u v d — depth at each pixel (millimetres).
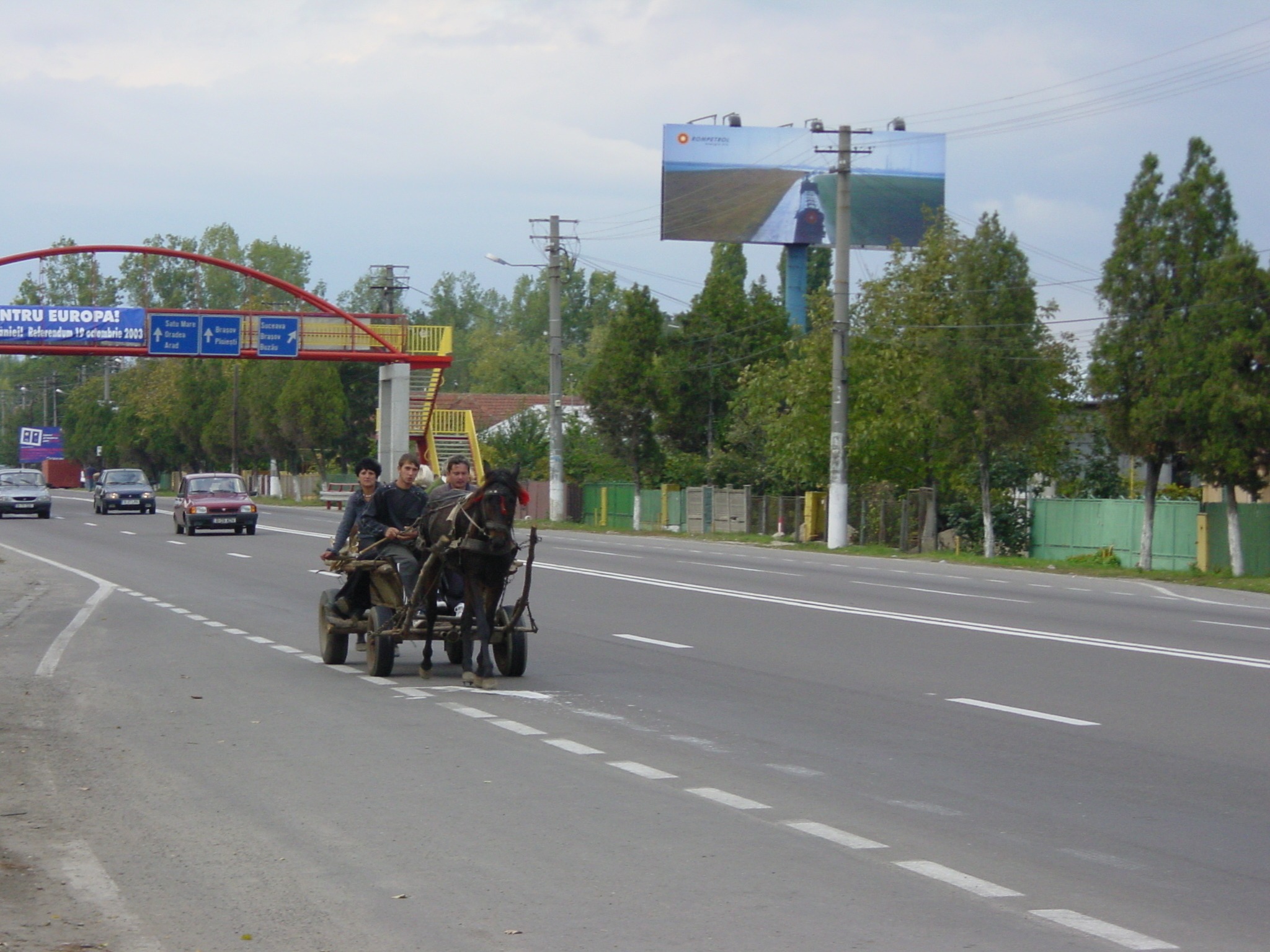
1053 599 22938
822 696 12086
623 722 10742
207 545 37250
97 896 6215
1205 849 7016
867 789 8359
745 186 60719
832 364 42125
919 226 61594
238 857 6840
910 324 42625
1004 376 34781
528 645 15867
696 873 6531
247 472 103375
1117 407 31109
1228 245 29141
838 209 39625
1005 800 8094
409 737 10109
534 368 125375
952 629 17594
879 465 42750
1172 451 30766
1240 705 11617
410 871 6570
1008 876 6496
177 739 10055
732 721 10781
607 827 7406
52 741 10000
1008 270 34906
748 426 51938
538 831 7332
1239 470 28828
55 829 7418
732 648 15586
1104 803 8023
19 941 5598
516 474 12492
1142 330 30234
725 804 7949
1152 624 18625
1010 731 10367
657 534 49031
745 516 49562
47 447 140125
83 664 14484
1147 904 6082
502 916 5895
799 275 61875
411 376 66312
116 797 8172
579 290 153500
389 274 75750
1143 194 30625
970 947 5488
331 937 5645
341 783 8531
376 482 13906
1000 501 41625
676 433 54062
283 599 22234
